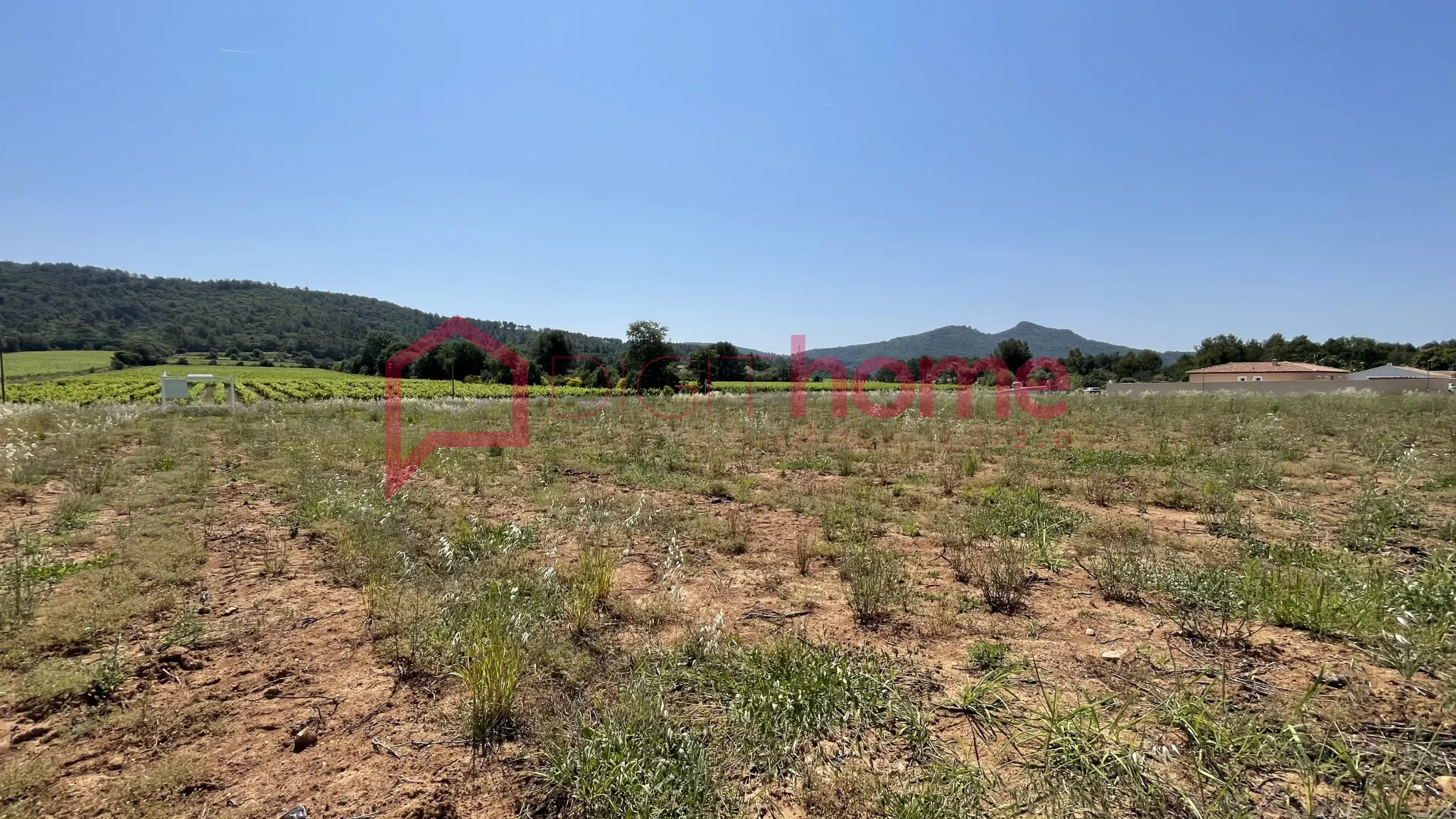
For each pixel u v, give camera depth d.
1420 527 4.73
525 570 4.25
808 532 5.36
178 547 4.60
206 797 2.11
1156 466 7.83
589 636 3.27
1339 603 3.17
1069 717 2.36
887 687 2.70
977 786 2.07
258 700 2.72
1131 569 3.94
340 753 2.36
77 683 2.72
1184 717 2.35
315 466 8.11
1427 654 2.66
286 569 4.38
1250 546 4.39
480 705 2.50
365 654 3.14
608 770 2.13
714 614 3.62
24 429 10.51
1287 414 12.45
